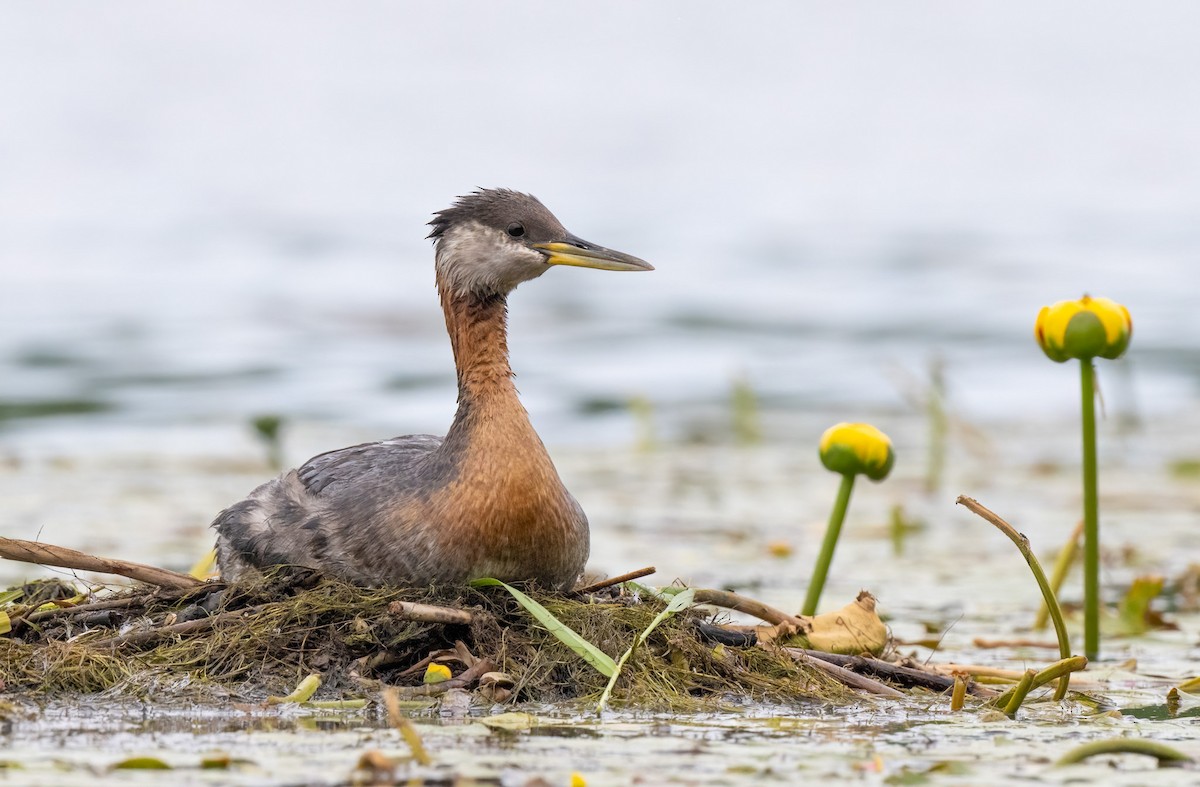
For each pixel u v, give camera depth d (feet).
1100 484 63.67
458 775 23.84
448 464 30.66
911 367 93.15
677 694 29.58
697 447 73.87
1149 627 39.70
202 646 30.12
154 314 110.32
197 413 79.10
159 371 90.17
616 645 30.14
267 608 30.50
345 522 31.09
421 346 99.71
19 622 31.04
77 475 61.98
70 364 91.91
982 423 80.18
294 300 117.91
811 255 143.23
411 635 29.76
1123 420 76.95
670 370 93.97
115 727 27.02
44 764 24.35
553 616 29.78
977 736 27.35
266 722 27.37
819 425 79.92
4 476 61.52
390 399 82.58
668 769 24.45
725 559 48.39
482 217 32.32
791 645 32.78
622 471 66.74
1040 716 29.45
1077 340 34.94
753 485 63.82
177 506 55.06
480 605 30.55
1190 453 71.05
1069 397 87.35
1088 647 36.50
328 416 78.48
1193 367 95.91
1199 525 54.75
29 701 28.73
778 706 29.66
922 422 80.48
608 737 26.61
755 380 91.71
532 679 29.50
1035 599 43.65
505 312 32.50
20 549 31.04
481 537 30.12
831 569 47.37
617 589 33.32
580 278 130.93
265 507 32.73
